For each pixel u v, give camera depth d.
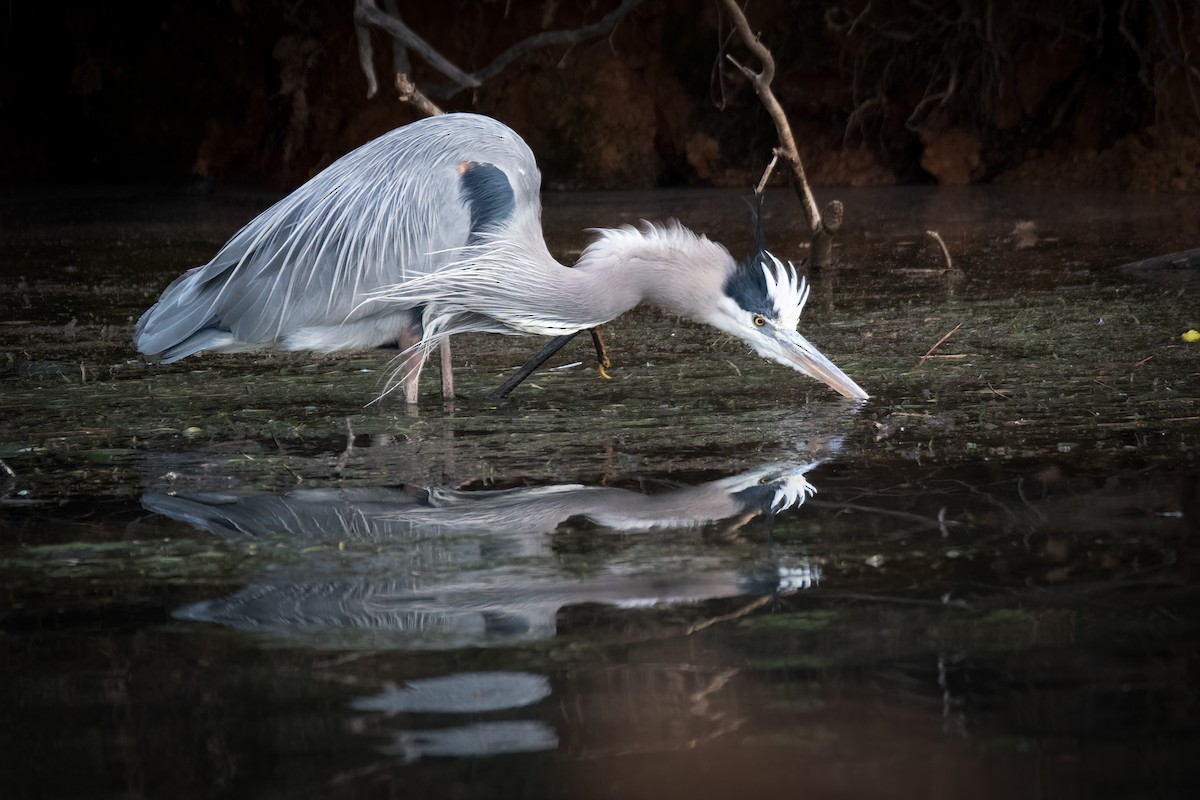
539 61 37.72
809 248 21.14
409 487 8.55
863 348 13.35
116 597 6.41
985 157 36.31
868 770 4.43
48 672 5.45
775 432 9.89
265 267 11.09
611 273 10.81
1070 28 34.50
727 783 4.35
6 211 32.91
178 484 8.73
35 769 4.56
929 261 20.38
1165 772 4.38
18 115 41.06
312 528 7.61
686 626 5.84
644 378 12.23
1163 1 31.22
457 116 11.45
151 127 40.16
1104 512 7.42
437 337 11.02
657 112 38.19
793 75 37.34
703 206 31.19
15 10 40.38
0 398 11.83
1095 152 34.88
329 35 38.12
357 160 11.25
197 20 39.69
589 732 4.78
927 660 5.37
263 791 4.37
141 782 4.45
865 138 37.16
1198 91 31.47
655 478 8.62
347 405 11.38
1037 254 20.66
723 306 10.77
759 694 5.07
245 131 39.84
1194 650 5.39
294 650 5.65
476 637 5.77
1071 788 4.28
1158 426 9.59
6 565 6.96
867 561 6.70
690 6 37.56
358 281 10.98
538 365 11.63
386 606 6.21
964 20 34.97
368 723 4.90
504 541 7.26
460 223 10.91
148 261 22.55
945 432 9.67
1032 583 6.26
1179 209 27.00
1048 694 5.01
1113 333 13.57
